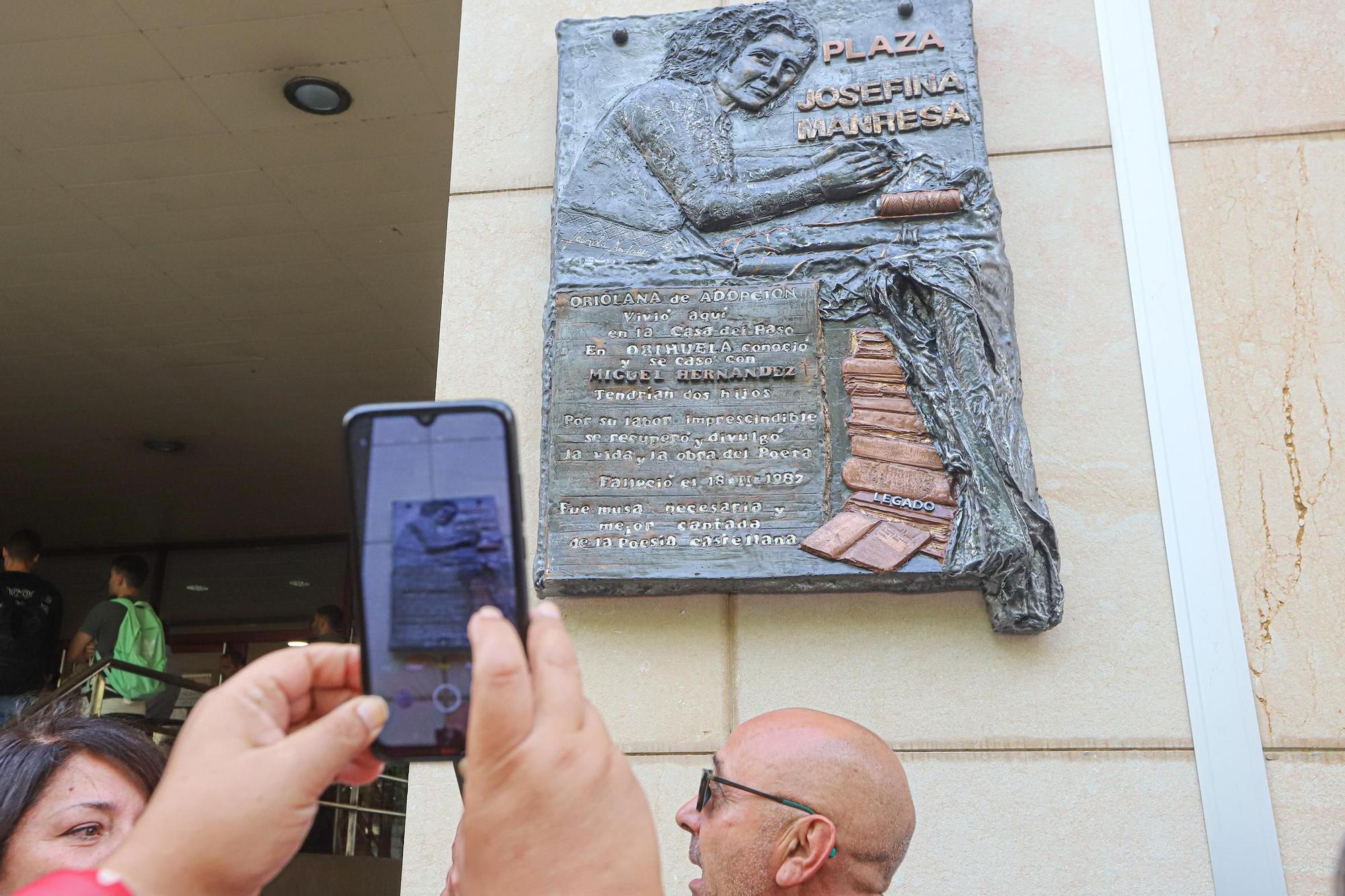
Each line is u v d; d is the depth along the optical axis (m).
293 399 9.06
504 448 0.77
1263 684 2.43
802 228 2.76
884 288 2.64
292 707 0.76
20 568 7.00
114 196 6.25
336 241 6.73
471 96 3.16
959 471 2.48
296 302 7.53
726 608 2.59
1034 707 2.45
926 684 2.48
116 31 4.95
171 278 7.19
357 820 6.13
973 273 2.63
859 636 2.54
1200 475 2.58
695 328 2.69
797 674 2.52
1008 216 2.85
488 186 3.05
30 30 4.93
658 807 2.45
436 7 4.79
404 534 0.76
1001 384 2.55
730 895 1.73
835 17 2.97
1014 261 2.81
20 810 1.71
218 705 0.71
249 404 9.16
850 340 2.66
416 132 5.66
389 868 6.34
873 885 1.73
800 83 2.92
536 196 3.02
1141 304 2.73
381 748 0.74
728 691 2.53
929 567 2.45
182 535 12.31
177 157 5.89
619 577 2.50
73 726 1.83
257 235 6.68
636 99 2.92
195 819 0.64
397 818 6.48
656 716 2.52
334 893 5.79
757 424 2.59
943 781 2.41
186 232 6.64
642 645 2.57
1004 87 2.97
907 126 2.82
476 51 3.21
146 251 6.87
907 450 2.54
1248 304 2.71
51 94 5.38
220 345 8.16
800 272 2.72
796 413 2.60
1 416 9.31
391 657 0.75
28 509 11.45
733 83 2.91
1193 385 2.65
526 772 0.64
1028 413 2.68
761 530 2.51
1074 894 2.31
